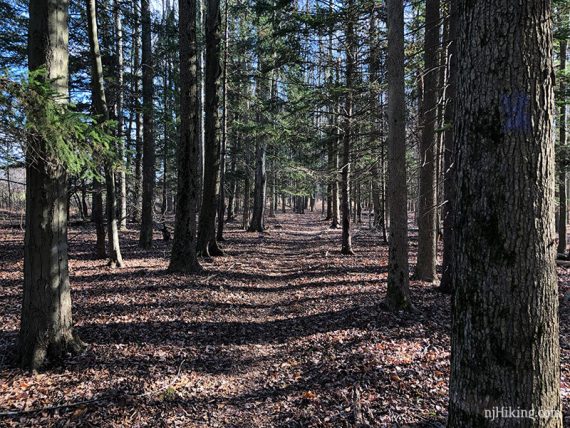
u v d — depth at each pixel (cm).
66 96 424
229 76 1825
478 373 227
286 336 689
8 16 1230
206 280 1022
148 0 1367
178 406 447
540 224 218
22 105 376
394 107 739
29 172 494
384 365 520
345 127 1436
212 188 1473
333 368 531
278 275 1241
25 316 507
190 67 1063
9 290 880
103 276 1043
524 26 212
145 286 934
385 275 1125
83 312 731
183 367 544
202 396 475
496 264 219
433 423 390
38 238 502
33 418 407
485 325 223
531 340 218
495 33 215
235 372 550
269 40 1550
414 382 472
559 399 230
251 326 739
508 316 218
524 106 214
